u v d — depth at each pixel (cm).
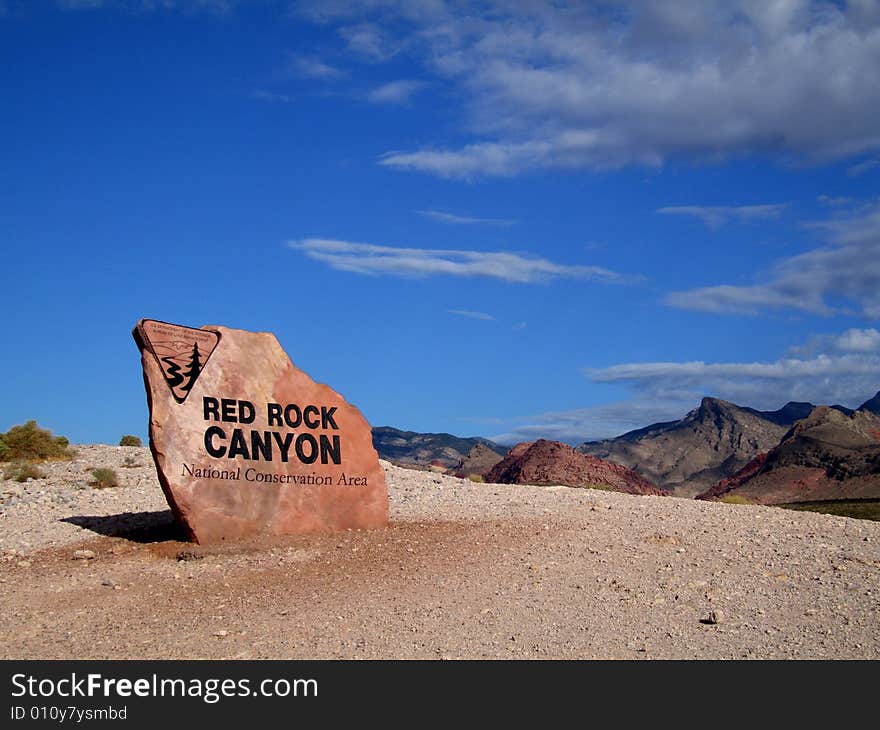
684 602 1373
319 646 1220
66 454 3045
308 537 1772
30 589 1526
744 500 2694
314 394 1884
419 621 1309
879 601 1363
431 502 2159
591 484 3497
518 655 1172
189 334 1773
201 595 1464
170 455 1702
